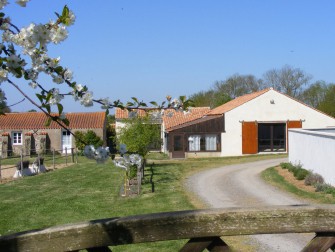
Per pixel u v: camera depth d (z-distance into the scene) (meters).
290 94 54.47
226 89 58.72
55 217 11.72
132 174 16.20
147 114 3.63
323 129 25.44
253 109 35.97
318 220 2.21
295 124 36.19
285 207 2.24
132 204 13.39
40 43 2.50
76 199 14.59
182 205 13.11
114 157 3.04
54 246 2.11
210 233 2.18
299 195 14.84
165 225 2.17
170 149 35.16
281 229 2.20
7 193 16.58
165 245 8.04
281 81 54.97
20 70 2.55
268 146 38.88
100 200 14.26
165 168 25.58
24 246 2.09
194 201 13.96
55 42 2.52
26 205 13.64
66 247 2.12
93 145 2.82
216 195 15.23
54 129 39.59
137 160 3.13
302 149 21.09
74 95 2.87
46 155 38.34
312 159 18.91
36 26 2.44
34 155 38.28
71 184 18.78
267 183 18.17
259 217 2.20
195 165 27.59
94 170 24.41
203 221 2.18
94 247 2.14
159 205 13.12
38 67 2.67
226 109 36.88
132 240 2.15
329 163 16.06
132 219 2.15
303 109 36.28
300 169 19.36
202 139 35.62
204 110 43.44
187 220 2.18
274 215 2.20
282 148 38.28
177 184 18.12
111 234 2.14
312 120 36.31
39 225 10.77
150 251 7.70
